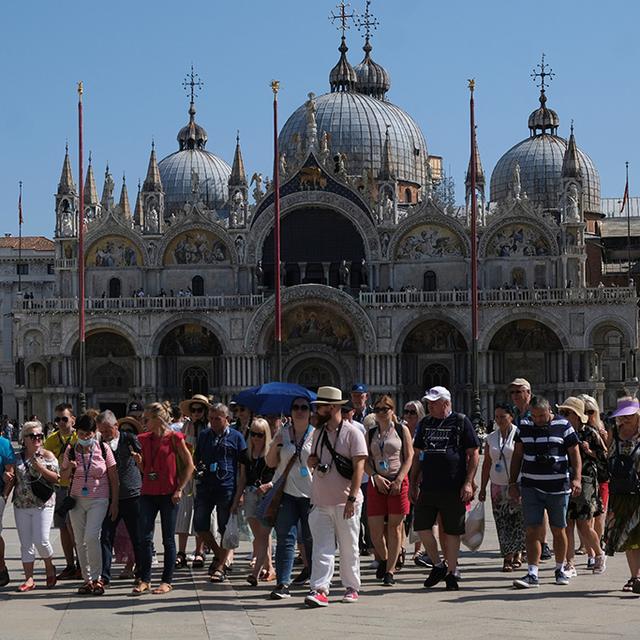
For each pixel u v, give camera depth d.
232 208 125.62
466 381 120.69
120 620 27.09
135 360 121.44
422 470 31.31
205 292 124.88
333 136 142.12
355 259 124.31
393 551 31.97
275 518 30.81
